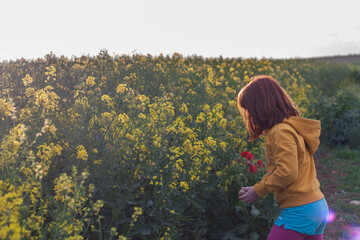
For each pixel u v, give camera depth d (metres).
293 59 16.69
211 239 3.49
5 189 1.85
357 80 18.50
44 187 2.36
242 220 3.64
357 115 7.68
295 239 2.05
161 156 2.84
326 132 7.84
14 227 1.38
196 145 2.99
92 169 2.65
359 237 3.93
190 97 4.50
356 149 7.37
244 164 3.57
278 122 2.07
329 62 19.31
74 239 1.85
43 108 2.96
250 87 2.18
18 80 4.29
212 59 9.96
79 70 4.79
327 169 6.36
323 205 2.08
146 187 2.95
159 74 5.12
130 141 2.87
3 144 2.01
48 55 5.21
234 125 4.02
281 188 2.04
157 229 2.70
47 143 2.70
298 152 2.04
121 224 2.69
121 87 3.32
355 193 5.23
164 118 3.19
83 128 2.82
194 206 3.18
